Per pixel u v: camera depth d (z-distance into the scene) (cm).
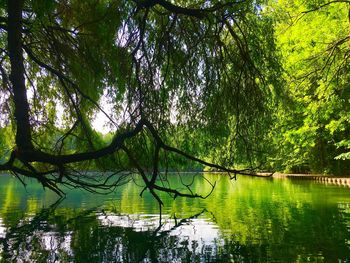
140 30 647
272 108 761
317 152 3550
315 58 1748
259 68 735
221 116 691
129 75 647
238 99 673
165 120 664
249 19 739
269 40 759
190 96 696
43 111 876
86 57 762
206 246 894
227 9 671
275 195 2050
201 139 708
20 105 552
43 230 1110
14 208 1606
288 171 4403
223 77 685
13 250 874
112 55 713
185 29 686
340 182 3033
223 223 1188
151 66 659
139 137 649
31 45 790
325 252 818
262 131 708
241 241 938
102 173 701
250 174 607
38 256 823
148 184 606
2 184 3181
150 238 992
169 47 666
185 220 1255
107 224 1200
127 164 658
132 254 834
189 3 740
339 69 1612
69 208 1598
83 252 855
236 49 711
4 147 883
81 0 738
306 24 1777
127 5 690
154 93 643
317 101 1884
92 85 773
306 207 1531
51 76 880
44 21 662
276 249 851
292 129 2167
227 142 702
